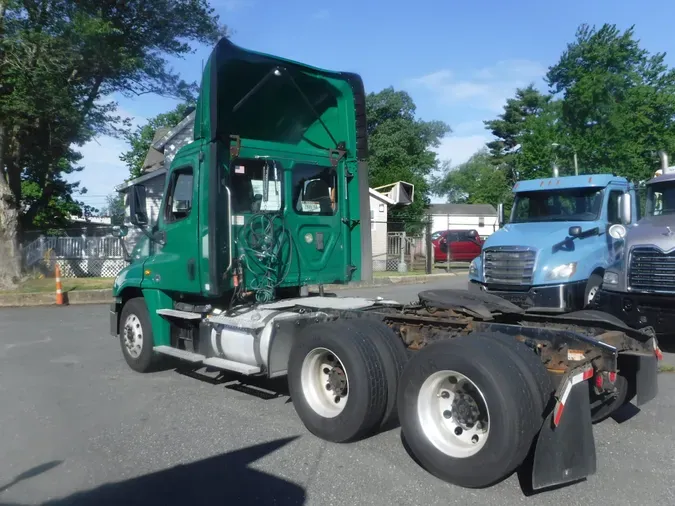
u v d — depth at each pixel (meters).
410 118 54.78
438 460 4.57
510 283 10.88
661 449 5.23
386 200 29.02
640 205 11.58
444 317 5.59
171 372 8.12
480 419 4.54
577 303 10.48
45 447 5.36
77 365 8.59
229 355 6.61
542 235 10.97
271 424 5.94
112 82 18.84
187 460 5.05
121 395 6.98
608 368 4.43
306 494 4.39
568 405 4.20
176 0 18.69
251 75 7.21
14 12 16.20
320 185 7.71
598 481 4.58
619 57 27.06
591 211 11.40
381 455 5.13
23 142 19.33
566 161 27.86
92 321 13.02
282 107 7.70
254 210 7.06
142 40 18.94
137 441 5.50
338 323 5.59
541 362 4.55
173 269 7.38
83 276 22.02
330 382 5.57
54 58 16.19
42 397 6.92
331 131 8.08
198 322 7.29
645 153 26.89
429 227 23.38
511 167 69.06
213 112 6.62
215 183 6.66
